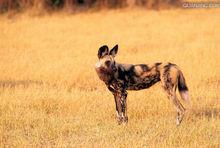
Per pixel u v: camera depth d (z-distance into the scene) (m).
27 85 52.31
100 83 53.84
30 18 126.00
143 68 38.47
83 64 63.12
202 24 102.38
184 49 73.12
